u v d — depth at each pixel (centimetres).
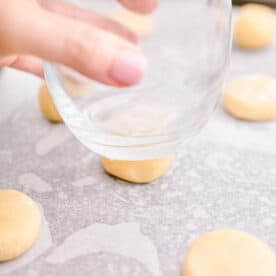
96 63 24
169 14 27
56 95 29
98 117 28
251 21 49
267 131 40
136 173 34
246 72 46
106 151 29
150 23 27
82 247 31
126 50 25
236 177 36
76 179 36
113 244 31
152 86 28
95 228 32
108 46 24
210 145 39
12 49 26
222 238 30
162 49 27
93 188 35
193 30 27
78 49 25
